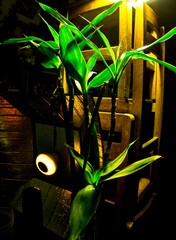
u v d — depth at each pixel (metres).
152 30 1.02
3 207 1.16
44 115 1.05
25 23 1.28
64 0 1.21
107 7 0.89
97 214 0.65
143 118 0.87
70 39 0.47
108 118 0.90
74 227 0.50
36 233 1.04
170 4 1.25
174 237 1.16
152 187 1.19
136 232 0.96
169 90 1.36
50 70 1.25
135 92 0.85
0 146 1.17
